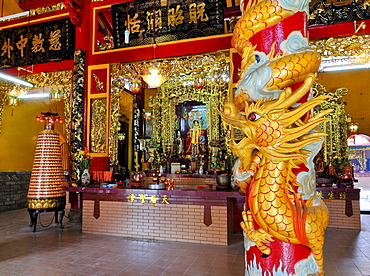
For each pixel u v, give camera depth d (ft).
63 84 26.30
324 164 28.78
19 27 27.45
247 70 5.30
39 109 34.47
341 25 19.34
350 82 36.81
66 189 20.10
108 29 30.78
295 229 4.65
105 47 25.61
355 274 11.97
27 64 27.04
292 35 5.02
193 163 31.63
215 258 13.98
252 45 5.32
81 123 24.38
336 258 13.98
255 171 5.19
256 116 4.88
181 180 28.60
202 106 34.99
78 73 24.57
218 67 23.30
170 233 17.40
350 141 36.94
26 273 12.16
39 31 26.71
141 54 24.00
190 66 24.09
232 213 18.48
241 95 5.31
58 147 20.77
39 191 19.70
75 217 22.68
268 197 4.81
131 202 18.53
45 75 26.76
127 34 22.52
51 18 26.43
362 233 19.08
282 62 4.74
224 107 5.35
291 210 4.73
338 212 20.68
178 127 35.50
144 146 33.60
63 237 18.24
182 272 12.19
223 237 16.29
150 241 17.22
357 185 39.22
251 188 5.08
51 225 21.97
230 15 26.96
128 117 40.93
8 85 28.25
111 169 24.34
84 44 25.18
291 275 4.81
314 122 4.68
